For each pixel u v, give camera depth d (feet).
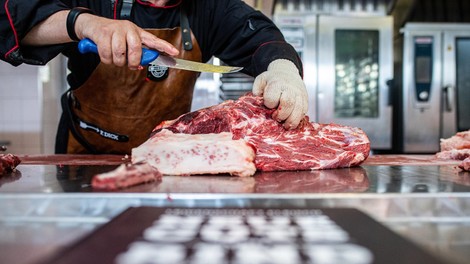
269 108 5.02
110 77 6.87
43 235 2.75
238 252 2.09
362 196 3.18
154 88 7.03
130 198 3.10
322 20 12.51
